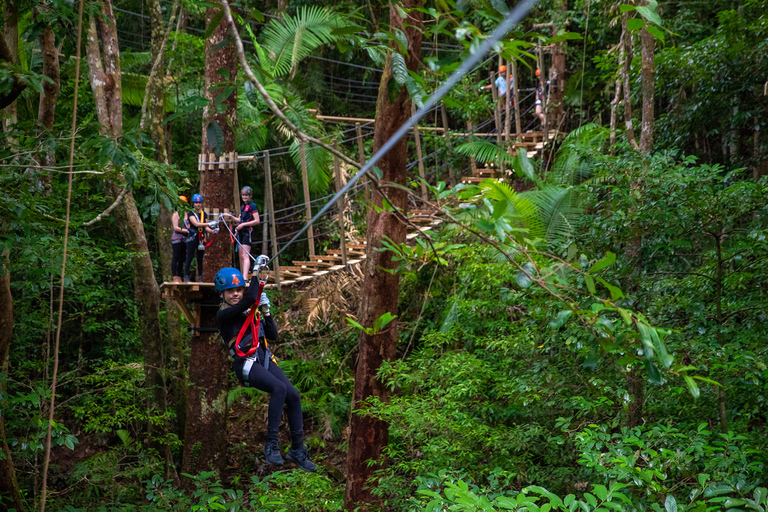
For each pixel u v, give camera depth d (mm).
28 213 4305
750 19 7980
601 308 1947
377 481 7133
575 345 5445
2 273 4914
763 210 4777
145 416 7934
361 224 12328
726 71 7734
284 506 6012
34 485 7074
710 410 5367
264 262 4039
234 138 8492
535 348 6207
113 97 7902
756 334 5078
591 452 4223
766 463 4219
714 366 4602
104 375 8016
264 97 1896
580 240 5539
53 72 5398
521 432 6027
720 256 5094
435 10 1809
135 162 3893
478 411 6832
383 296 7348
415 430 6574
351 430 7469
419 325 10906
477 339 7410
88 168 4582
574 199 6172
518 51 1726
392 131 6977
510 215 2129
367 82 16141
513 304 7156
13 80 3717
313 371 11273
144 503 7668
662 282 5387
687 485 4246
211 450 8898
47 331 7652
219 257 8477
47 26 4523
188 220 8156
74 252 5785
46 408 6965
